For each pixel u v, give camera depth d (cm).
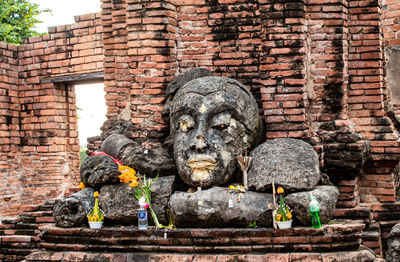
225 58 772
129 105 821
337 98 734
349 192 716
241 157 622
